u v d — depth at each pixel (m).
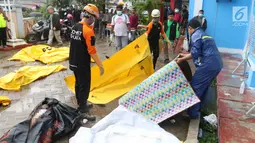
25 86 5.75
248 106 4.55
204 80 3.92
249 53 6.43
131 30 10.44
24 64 7.59
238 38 8.84
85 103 4.43
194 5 9.14
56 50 8.53
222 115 4.21
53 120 3.61
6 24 9.70
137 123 3.44
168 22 8.17
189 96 3.80
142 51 5.21
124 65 5.21
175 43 9.43
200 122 4.14
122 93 5.00
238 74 6.39
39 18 12.73
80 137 3.17
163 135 3.16
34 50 8.29
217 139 3.72
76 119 3.85
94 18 4.18
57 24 10.22
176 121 4.21
